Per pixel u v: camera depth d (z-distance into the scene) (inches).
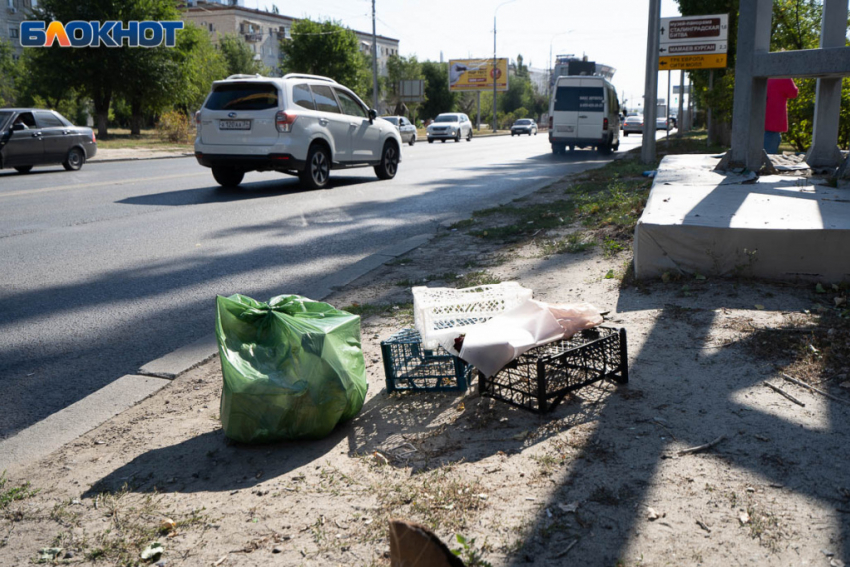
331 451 115.2
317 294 217.9
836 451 102.4
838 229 176.2
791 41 582.2
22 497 105.5
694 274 191.0
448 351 132.1
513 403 124.4
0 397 147.3
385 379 139.4
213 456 116.1
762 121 317.7
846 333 142.9
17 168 682.8
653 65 643.5
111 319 199.8
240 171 526.9
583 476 99.8
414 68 3233.3
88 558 89.5
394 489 100.7
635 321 162.7
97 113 1501.0
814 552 81.0
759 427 110.7
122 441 124.0
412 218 369.4
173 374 154.6
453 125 1626.5
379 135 569.6
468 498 96.3
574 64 1707.7
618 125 1102.4
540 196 434.3
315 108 500.4
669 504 91.6
